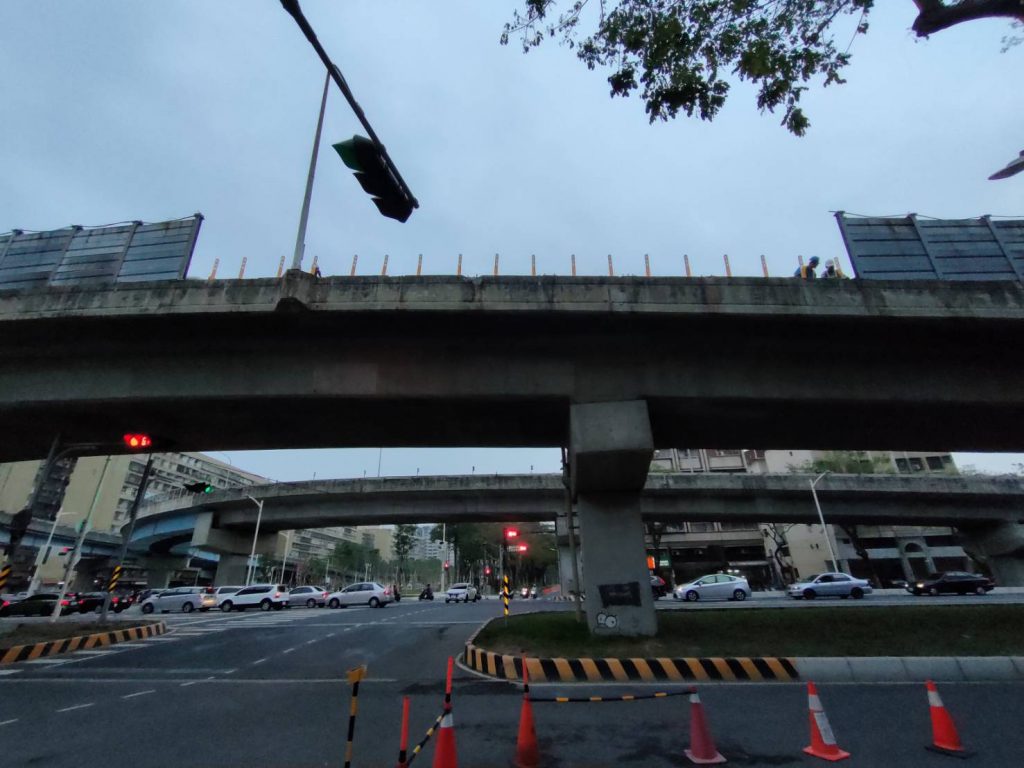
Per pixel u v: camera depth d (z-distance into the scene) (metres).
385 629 19.83
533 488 39.66
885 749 6.02
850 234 15.52
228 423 15.97
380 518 45.78
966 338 13.66
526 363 14.17
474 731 6.91
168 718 7.86
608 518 14.39
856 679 9.98
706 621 14.47
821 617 14.45
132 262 15.90
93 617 32.69
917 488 38.81
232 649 15.45
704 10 8.20
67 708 8.59
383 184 6.37
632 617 13.17
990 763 5.54
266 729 7.20
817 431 16.52
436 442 17.80
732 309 12.91
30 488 75.00
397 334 13.96
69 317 13.26
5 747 6.58
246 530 51.69
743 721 7.22
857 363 14.20
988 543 42.69
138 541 60.31
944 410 14.43
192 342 14.23
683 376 14.05
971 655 10.68
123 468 85.44
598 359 14.23
